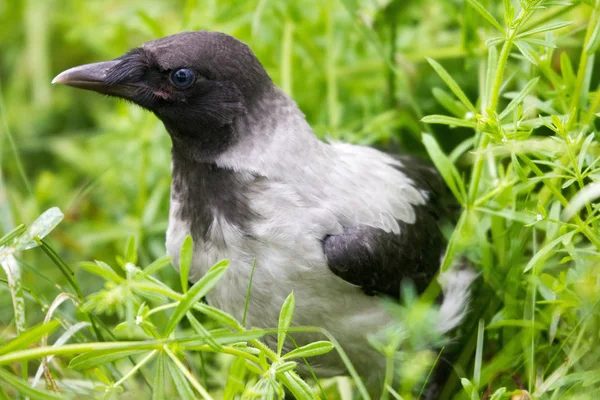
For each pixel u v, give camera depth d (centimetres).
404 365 875
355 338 891
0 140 1288
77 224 1227
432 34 1277
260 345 718
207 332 690
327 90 1229
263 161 858
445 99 1002
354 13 1109
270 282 852
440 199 1034
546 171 998
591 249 861
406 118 1175
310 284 855
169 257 738
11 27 1539
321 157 891
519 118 848
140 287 723
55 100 1477
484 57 1076
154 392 701
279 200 850
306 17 1269
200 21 1237
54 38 1511
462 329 959
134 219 1163
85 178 1318
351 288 868
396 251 897
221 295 881
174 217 895
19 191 1337
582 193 802
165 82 859
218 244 859
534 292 866
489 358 952
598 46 866
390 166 976
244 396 730
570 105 929
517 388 876
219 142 860
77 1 1448
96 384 829
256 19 1116
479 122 826
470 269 977
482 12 841
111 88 876
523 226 920
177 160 884
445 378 962
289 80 1177
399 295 909
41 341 843
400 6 1191
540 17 1098
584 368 834
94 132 1412
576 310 864
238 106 859
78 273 1147
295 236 844
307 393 713
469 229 909
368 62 1241
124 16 1395
